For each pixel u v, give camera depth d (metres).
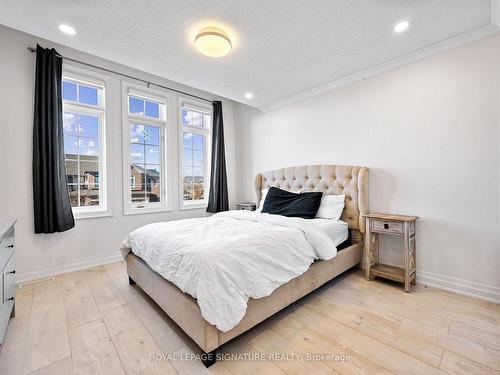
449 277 2.21
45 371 1.31
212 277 1.37
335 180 2.94
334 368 1.32
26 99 2.51
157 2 1.65
